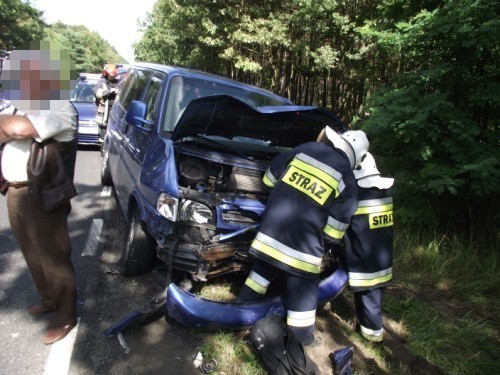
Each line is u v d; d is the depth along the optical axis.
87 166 7.54
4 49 38.94
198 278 2.94
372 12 9.80
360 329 3.26
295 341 2.66
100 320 3.07
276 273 2.96
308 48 11.35
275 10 12.61
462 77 4.65
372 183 3.10
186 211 3.00
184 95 4.01
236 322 2.76
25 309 3.15
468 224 4.88
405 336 3.36
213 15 13.75
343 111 12.28
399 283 4.12
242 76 16.42
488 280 4.15
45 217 2.58
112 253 4.13
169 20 17.14
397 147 5.02
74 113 2.65
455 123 4.25
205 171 3.44
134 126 4.07
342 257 3.27
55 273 2.72
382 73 7.82
